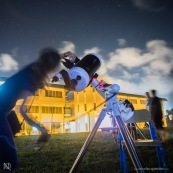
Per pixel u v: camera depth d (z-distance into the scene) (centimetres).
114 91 189
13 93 153
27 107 165
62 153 497
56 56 159
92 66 191
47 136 165
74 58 199
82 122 2155
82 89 186
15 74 161
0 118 148
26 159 425
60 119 2153
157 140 256
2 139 144
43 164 377
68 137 1038
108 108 191
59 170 332
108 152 483
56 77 178
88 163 368
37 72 155
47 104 2092
